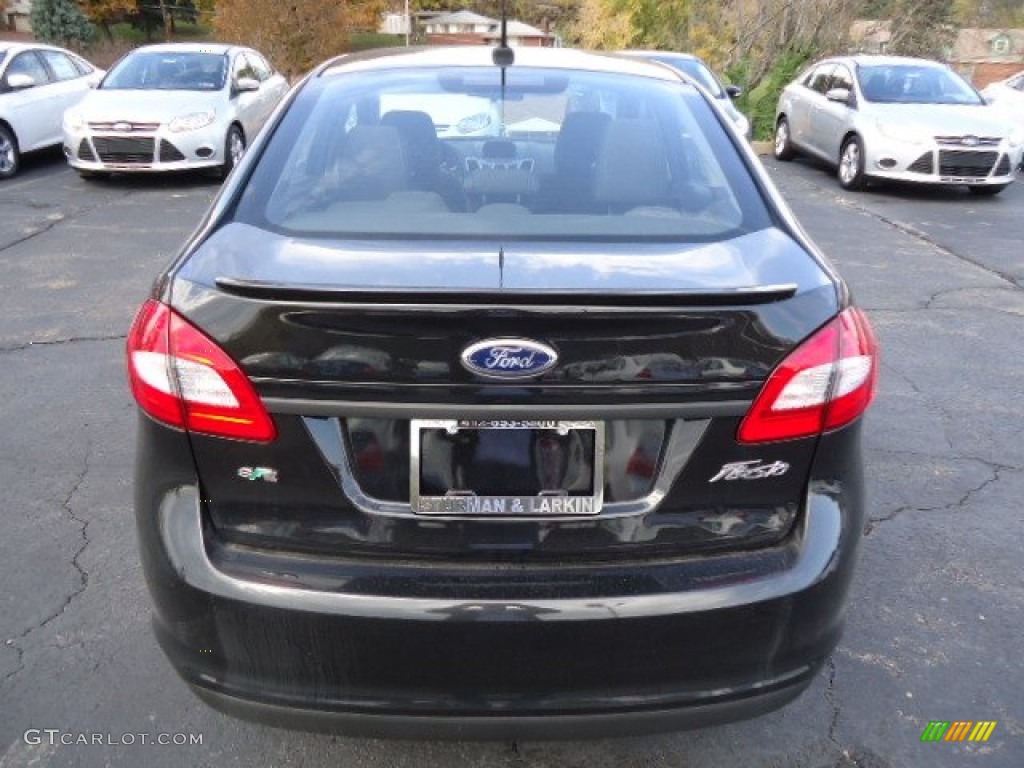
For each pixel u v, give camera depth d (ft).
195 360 6.25
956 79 38.70
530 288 6.19
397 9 164.76
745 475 6.49
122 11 131.34
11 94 36.55
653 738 8.27
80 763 7.87
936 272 24.66
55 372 16.42
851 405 6.65
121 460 13.20
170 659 6.85
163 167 33.86
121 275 22.52
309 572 6.31
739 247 7.17
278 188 7.84
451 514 6.34
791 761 8.05
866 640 9.64
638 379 6.12
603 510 6.40
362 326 6.02
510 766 7.93
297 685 6.45
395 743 8.14
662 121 9.04
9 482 12.51
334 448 6.28
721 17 85.15
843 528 6.73
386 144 8.47
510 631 6.19
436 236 7.14
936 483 13.01
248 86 37.45
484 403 6.09
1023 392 16.48
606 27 94.48
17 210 29.94
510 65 9.94
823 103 40.60
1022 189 39.09
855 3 73.10
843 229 29.89
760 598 6.40
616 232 7.32
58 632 9.49
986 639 9.70
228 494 6.47
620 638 6.28
